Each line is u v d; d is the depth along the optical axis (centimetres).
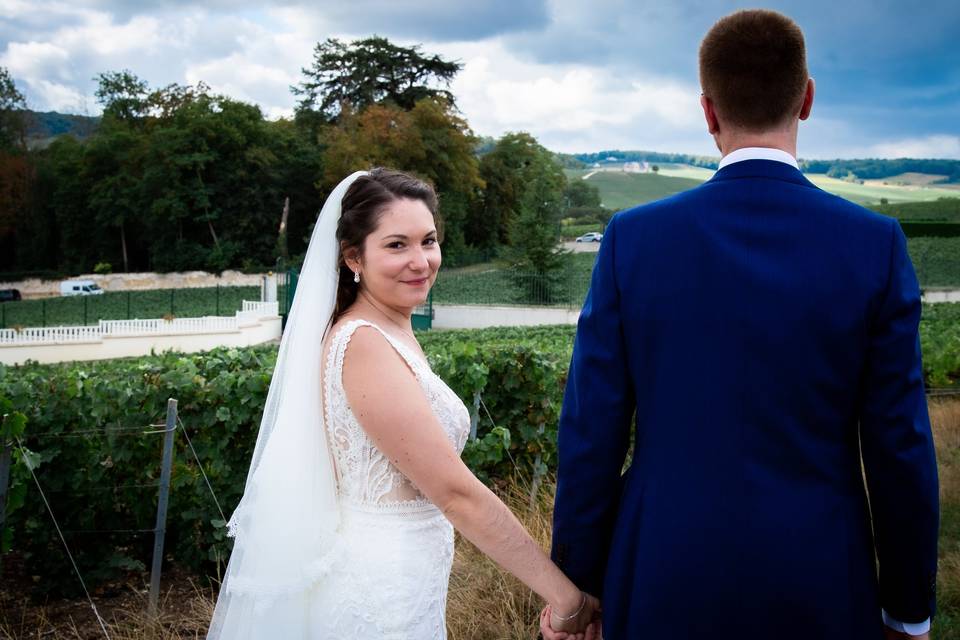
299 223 6981
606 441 188
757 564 171
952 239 6184
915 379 171
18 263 6888
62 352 2894
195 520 491
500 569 391
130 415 483
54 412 468
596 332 192
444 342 2491
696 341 179
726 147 195
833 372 173
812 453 174
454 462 185
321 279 212
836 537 173
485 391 605
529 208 4556
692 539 175
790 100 185
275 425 209
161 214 6456
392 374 190
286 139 6944
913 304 173
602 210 10906
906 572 178
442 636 207
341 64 7938
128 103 7631
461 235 6631
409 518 197
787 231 179
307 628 202
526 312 3956
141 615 411
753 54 182
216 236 6675
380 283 205
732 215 183
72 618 429
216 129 6525
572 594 191
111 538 478
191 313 4962
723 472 175
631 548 187
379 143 6316
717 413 176
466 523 185
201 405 489
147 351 3103
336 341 196
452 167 6488
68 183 6844
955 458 690
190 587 472
